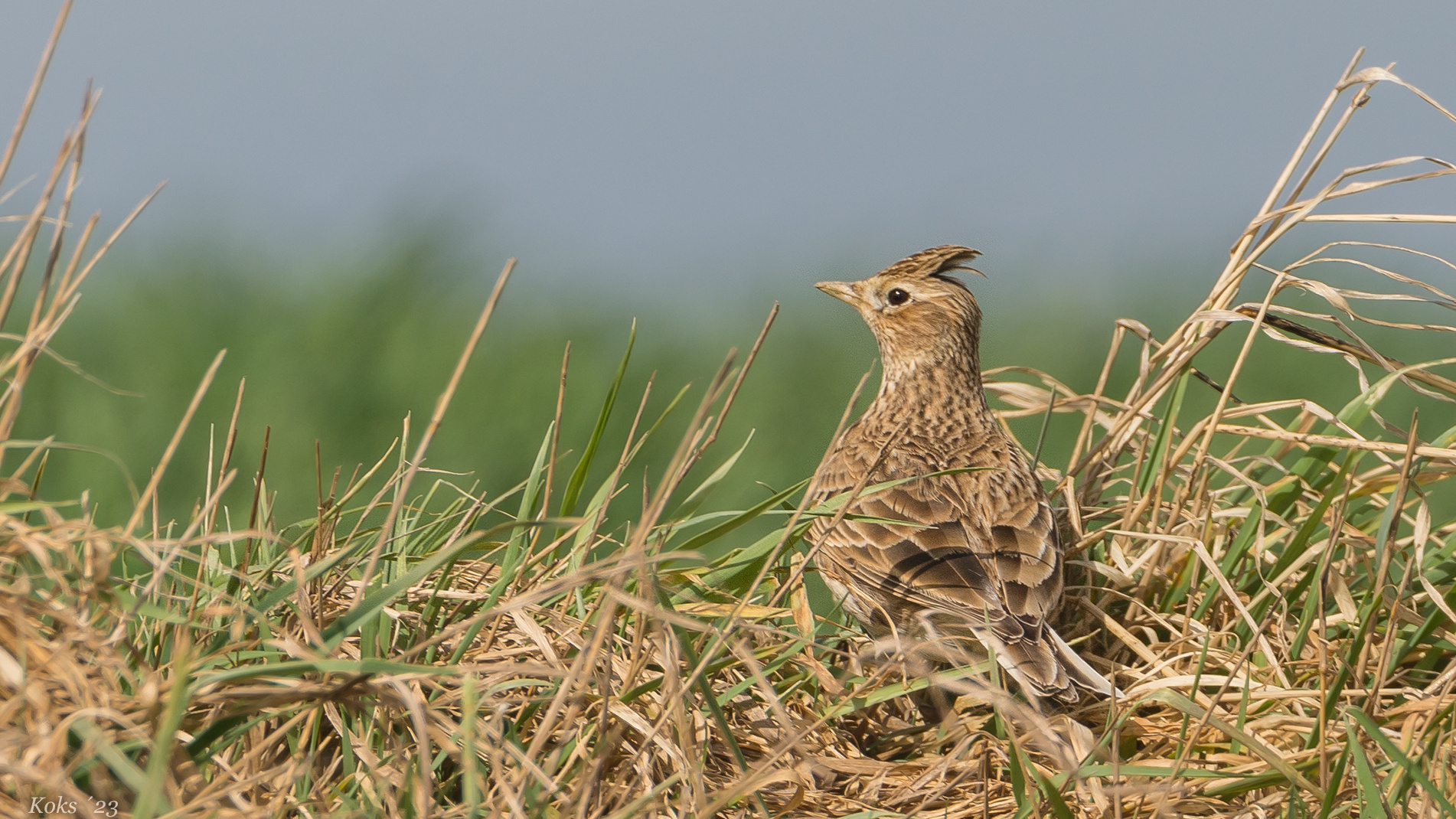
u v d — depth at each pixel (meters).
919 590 9.66
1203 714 7.56
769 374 26.22
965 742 7.64
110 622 6.96
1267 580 9.59
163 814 5.53
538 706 7.21
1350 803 7.25
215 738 5.91
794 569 9.15
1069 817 6.62
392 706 6.65
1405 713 7.98
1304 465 10.17
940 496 10.42
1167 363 11.00
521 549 8.62
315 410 20.50
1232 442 17.72
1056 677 8.56
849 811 7.38
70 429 19.00
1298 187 10.83
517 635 7.88
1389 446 9.37
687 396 23.97
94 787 5.50
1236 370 10.20
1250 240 10.88
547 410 21.69
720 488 18.67
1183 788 7.23
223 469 7.61
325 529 8.42
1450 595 9.09
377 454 18.86
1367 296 9.96
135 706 5.77
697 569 8.76
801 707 8.40
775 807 7.35
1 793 5.28
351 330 24.11
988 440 11.77
